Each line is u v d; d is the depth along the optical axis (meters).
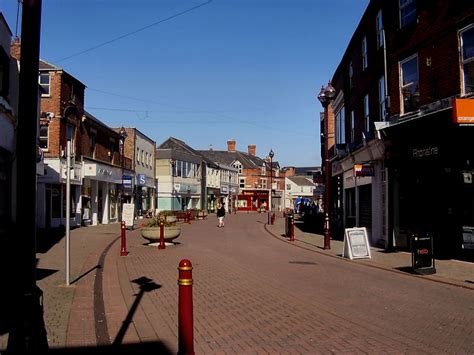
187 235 26.47
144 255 16.38
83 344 6.10
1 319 7.09
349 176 27.59
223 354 5.78
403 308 8.39
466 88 14.25
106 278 11.32
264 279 11.49
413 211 17.25
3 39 16.12
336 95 30.66
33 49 5.15
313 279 11.56
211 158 88.62
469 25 13.95
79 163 31.77
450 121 13.81
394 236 18.25
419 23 16.30
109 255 16.25
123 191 41.75
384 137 17.45
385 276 12.19
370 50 21.53
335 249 19.11
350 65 26.69
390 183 18.41
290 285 10.67
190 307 4.97
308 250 19.05
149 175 52.34
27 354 4.83
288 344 6.19
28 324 4.89
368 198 22.86
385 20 18.55
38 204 28.83
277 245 21.22
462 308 8.44
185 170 62.03
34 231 5.07
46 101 29.12
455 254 14.90
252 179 90.31
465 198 14.58
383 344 6.19
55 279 10.94
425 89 16.00
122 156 41.62
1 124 15.23
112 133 39.09
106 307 8.22
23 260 4.96
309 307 8.41
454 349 6.02
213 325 7.17
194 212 47.50
